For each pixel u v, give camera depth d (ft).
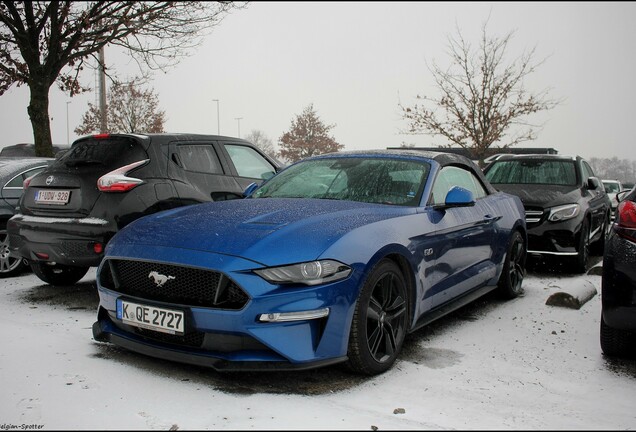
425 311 12.86
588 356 12.60
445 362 11.96
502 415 9.32
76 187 15.84
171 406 9.32
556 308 16.94
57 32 33.71
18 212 17.42
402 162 14.78
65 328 13.80
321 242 10.34
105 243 15.28
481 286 16.30
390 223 11.78
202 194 17.66
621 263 11.23
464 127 53.78
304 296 9.82
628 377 11.35
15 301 16.81
